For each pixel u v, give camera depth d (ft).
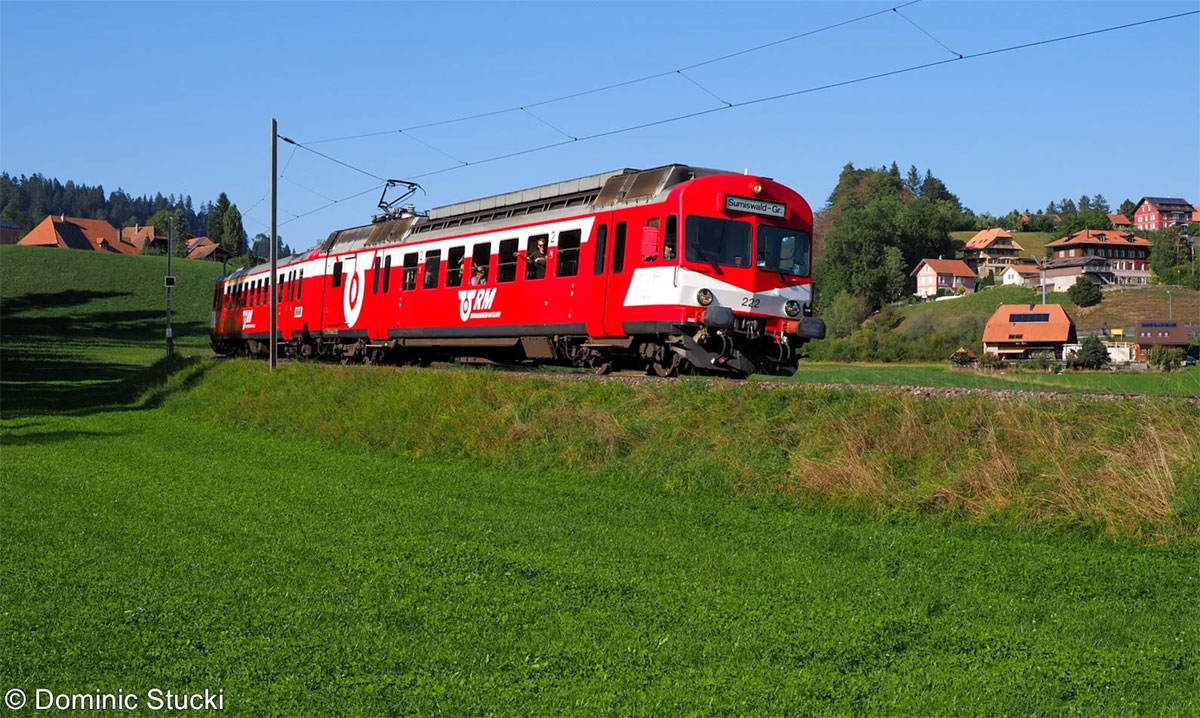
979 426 42.19
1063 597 30.12
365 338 97.91
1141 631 27.09
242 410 82.99
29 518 43.60
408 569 33.63
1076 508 36.73
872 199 503.20
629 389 56.13
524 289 73.87
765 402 48.96
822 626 27.30
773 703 22.27
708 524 40.16
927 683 23.30
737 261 62.13
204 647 26.40
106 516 43.65
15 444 72.23
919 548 35.42
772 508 42.34
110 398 115.65
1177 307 307.37
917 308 344.28
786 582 31.73
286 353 122.21
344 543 37.73
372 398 71.31
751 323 62.34
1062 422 40.91
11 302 321.11
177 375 107.86
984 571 32.65
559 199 73.05
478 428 58.49
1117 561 33.22
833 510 41.01
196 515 43.55
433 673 24.39
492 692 23.13
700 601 29.76
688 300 60.44
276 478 53.78
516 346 78.38
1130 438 38.58
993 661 24.86
